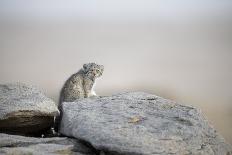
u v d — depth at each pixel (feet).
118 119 53.47
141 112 55.83
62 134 54.44
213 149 50.75
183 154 48.93
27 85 58.90
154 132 51.13
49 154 47.50
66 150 49.39
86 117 53.83
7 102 54.49
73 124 53.47
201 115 56.39
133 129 51.26
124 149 48.42
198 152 49.55
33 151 47.42
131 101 59.21
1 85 58.34
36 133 56.18
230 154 52.11
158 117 55.01
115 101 59.06
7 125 53.57
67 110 56.24
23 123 54.29
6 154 46.16
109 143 49.26
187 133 51.75
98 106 57.31
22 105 54.19
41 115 54.95
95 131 51.03
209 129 53.62
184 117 54.95
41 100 56.13
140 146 48.60
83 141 51.60
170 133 51.19
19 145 49.67
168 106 58.39
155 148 48.55
